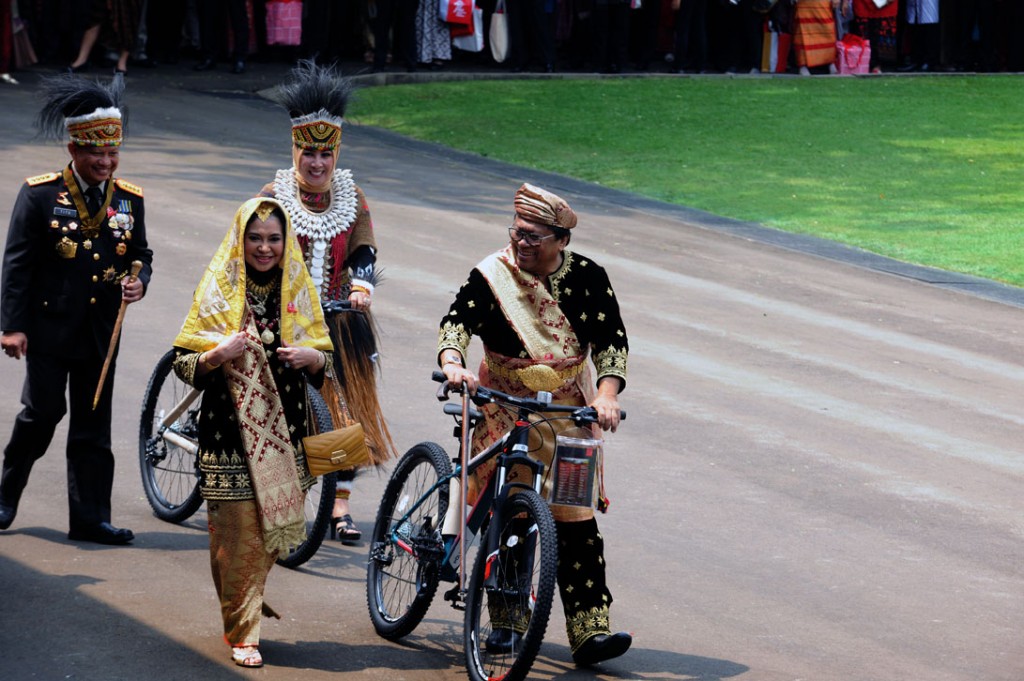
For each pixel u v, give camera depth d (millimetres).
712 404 20641
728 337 24578
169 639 11969
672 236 32562
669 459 18094
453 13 50531
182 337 11617
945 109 52031
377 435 15492
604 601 12133
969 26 61969
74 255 13859
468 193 35094
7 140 34812
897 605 13859
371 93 47562
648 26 55031
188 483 15484
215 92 45469
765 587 14125
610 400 11703
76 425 14172
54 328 13867
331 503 13719
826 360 23625
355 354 15312
